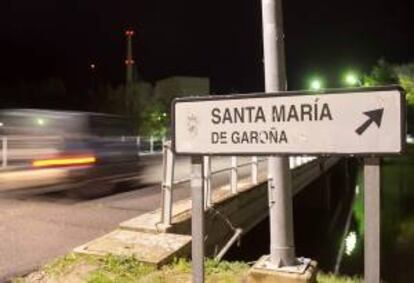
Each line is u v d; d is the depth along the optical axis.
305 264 4.56
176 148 3.72
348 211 32.97
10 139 17.52
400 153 3.01
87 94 59.22
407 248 21.06
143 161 25.36
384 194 34.28
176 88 62.91
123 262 5.93
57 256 6.47
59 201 10.91
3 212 9.37
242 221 11.89
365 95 3.11
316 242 24.42
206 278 5.54
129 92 53.34
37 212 9.44
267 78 4.60
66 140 19.16
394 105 3.03
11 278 5.61
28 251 6.70
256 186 13.27
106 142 21.56
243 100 3.49
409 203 30.89
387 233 23.91
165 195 7.75
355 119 3.14
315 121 3.27
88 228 8.13
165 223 7.71
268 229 18.23
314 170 25.81
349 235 25.89
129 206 10.36
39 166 18.09
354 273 18.27
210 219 9.40
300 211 32.00
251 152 3.47
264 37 4.62
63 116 20.23
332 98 3.21
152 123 53.31
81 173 17.94
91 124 20.97
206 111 3.62
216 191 11.81
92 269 5.77
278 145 3.38
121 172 18.81
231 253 14.49
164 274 5.68
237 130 3.51
